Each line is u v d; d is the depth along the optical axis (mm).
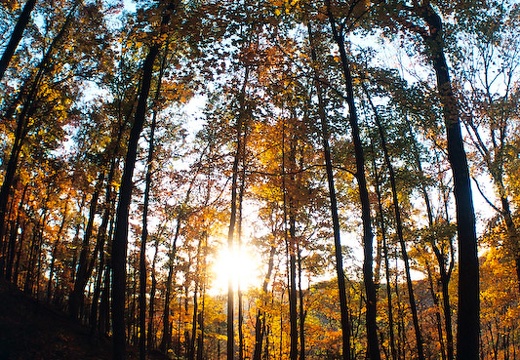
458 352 7910
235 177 16281
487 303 20516
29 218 23609
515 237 13789
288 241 15992
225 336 30172
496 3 10648
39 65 16891
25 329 13688
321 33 12430
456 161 9023
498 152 13773
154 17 9539
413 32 10000
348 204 18469
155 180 16859
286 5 9805
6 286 16984
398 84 10438
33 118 17812
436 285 20062
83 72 17625
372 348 8898
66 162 19641
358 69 11992
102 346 16641
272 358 29297
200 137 18203
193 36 9375
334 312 24797
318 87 12211
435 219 18891
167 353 24047
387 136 15539
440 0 9852
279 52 11148
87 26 17531
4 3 13391
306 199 14602
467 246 8359
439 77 10086
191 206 18141
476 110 11570
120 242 9641
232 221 16438
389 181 16562
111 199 17719
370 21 10242
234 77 11031
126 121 16906
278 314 21469
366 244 9703
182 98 12016
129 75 16875
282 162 17000
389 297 16031
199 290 26188
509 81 15203
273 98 11211
